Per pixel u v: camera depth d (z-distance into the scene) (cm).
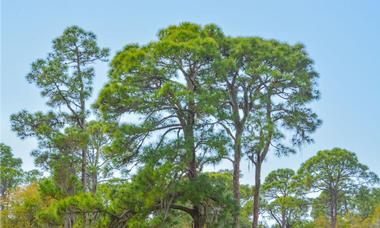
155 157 2198
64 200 2162
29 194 4141
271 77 2516
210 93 2278
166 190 2150
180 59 2327
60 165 3206
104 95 2248
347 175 5222
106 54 3572
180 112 2266
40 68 3425
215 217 2280
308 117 2719
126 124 2267
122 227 2231
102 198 2283
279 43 2680
